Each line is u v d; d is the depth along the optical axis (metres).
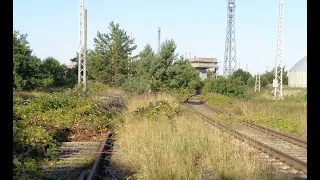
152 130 12.06
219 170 8.84
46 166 9.91
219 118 22.55
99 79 50.28
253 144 12.68
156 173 8.29
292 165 10.08
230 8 74.31
